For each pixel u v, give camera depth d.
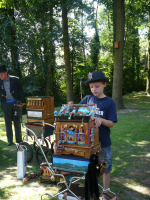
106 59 20.48
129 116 8.73
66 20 12.03
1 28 12.03
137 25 15.74
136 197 2.70
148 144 4.87
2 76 4.72
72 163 1.92
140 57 25.81
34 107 3.83
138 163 3.79
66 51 12.70
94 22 12.58
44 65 13.53
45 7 11.09
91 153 1.92
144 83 24.31
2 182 3.22
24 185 3.11
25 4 11.52
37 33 12.30
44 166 3.18
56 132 2.04
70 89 13.02
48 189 2.95
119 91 10.91
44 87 15.72
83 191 2.14
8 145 5.24
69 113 1.98
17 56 12.80
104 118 2.27
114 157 4.13
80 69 18.94
